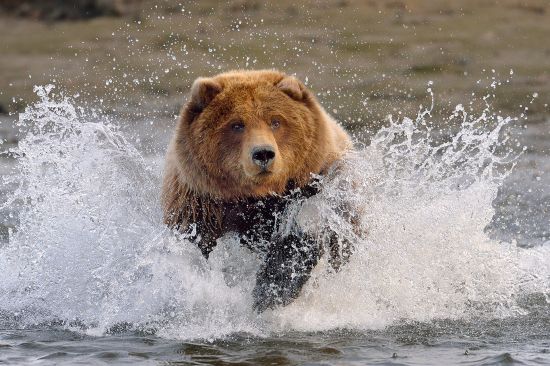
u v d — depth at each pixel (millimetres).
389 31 35719
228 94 11109
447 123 26047
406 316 11594
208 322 11289
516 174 20312
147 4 39594
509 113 27141
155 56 33688
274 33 35156
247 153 10609
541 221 16516
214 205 11438
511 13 37969
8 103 30109
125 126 26188
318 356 9844
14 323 11547
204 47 34094
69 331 11164
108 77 32062
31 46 36562
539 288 12773
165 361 9758
